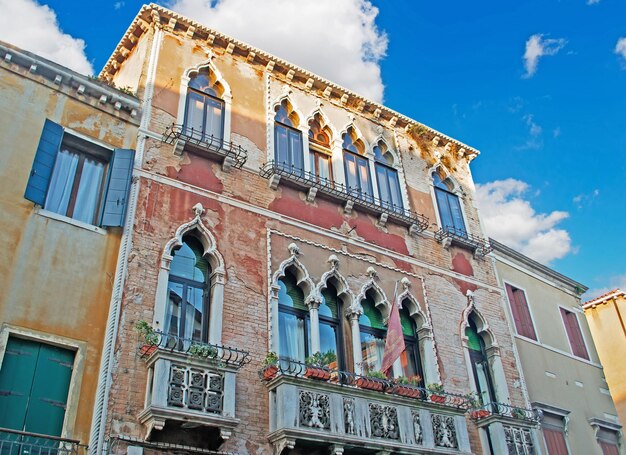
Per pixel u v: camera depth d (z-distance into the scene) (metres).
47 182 10.77
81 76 12.07
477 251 16.81
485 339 15.58
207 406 9.63
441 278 15.52
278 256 12.80
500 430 13.12
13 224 10.02
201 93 14.07
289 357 11.98
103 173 11.82
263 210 13.20
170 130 12.88
